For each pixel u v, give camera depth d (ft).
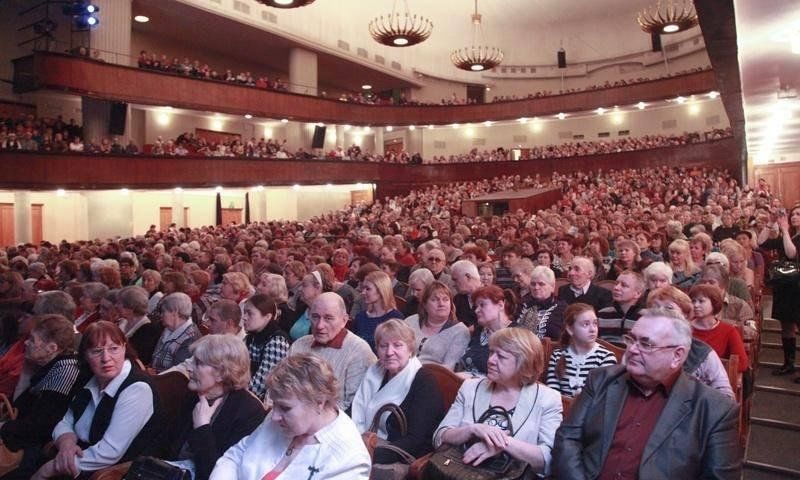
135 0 66.33
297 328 17.67
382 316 16.11
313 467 7.70
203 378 9.92
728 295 16.63
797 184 73.46
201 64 85.92
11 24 67.21
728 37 22.30
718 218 36.96
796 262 18.76
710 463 7.86
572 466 8.54
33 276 29.40
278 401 7.82
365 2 94.38
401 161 89.30
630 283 15.38
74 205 67.10
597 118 95.35
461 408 10.44
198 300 22.04
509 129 100.01
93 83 59.72
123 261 29.01
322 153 86.02
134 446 10.59
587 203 64.59
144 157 61.46
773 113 40.45
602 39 101.55
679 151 76.64
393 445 10.36
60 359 12.60
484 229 45.37
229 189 76.43
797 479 13.37
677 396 8.32
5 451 12.25
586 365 12.04
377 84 105.40
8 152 51.11
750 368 15.08
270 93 78.18
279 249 32.17
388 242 31.04
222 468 8.39
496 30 106.22
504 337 9.96
